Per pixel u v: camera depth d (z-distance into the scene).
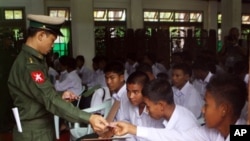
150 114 1.75
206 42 8.57
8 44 5.18
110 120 2.40
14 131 2.08
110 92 2.86
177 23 11.30
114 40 8.95
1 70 4.19
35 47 1.96
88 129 2.86
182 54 4.45
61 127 3.87
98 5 10.03
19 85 1.95
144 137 1.55
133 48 8.62
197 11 11.59
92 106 3.08
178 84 2.86
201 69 3.24
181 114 1.73
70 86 4.69
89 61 7.45
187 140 1.46
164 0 10.97
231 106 1.17
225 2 8.77
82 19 7.32
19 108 2.02
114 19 10.34
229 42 5.24
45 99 1.86
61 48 9.48
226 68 4.35
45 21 1.94
